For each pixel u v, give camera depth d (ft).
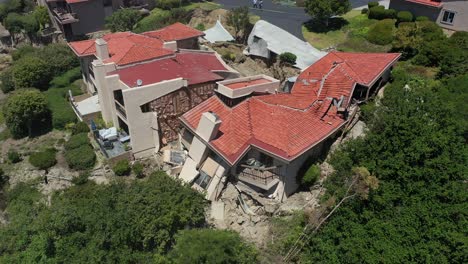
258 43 162.30
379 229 85.05
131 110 121.80
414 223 84.79
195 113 119.14
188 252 80.89
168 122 130.11
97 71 135.13
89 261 90.38
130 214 93.91
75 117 158.81
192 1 248.93
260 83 125.39
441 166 90.07
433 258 80.23
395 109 101.45
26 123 157.48
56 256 93.81
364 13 180.34
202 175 112.98
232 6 229.25
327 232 89.04
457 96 114.42
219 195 110.01
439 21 156.04
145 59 143.43
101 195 102.94
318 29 176.14
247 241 98.53
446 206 86.07
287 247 93.86
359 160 97.04
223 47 178.81
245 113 113.70
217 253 79.92
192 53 154.30
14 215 115.14
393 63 127.24
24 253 96.48
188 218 95.35
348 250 83.56
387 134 96.02
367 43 155.63
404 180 90.58
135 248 95.61
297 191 109.70
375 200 88.89
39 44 249.75
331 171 106.63
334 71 125.29
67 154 137.59
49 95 174.50
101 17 240.32
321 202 95.91
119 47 150.71
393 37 150.41
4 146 156.46
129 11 222.28
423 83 121.90
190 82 127.54
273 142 103.09
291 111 112.47
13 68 193.98
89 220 95.20
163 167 124.98
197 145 113.29
